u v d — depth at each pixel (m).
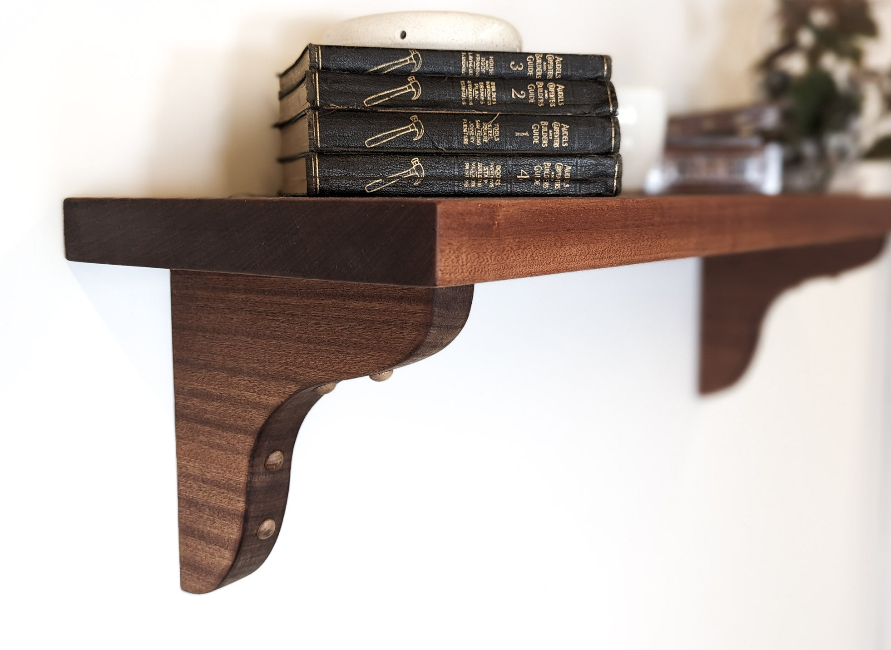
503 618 0.79
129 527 0.53
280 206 0.37
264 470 0.50
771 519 1.18
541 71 0.47
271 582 0.62
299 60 0.46
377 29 0.48
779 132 0.97
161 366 0.54
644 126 0.73
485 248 0.35
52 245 0.49
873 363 1.42
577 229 0.41
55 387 0.49
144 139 0.52
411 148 0.44
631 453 0.90
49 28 0.48
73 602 0.52
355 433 0.65
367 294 0.40
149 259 0.44
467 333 0.71
